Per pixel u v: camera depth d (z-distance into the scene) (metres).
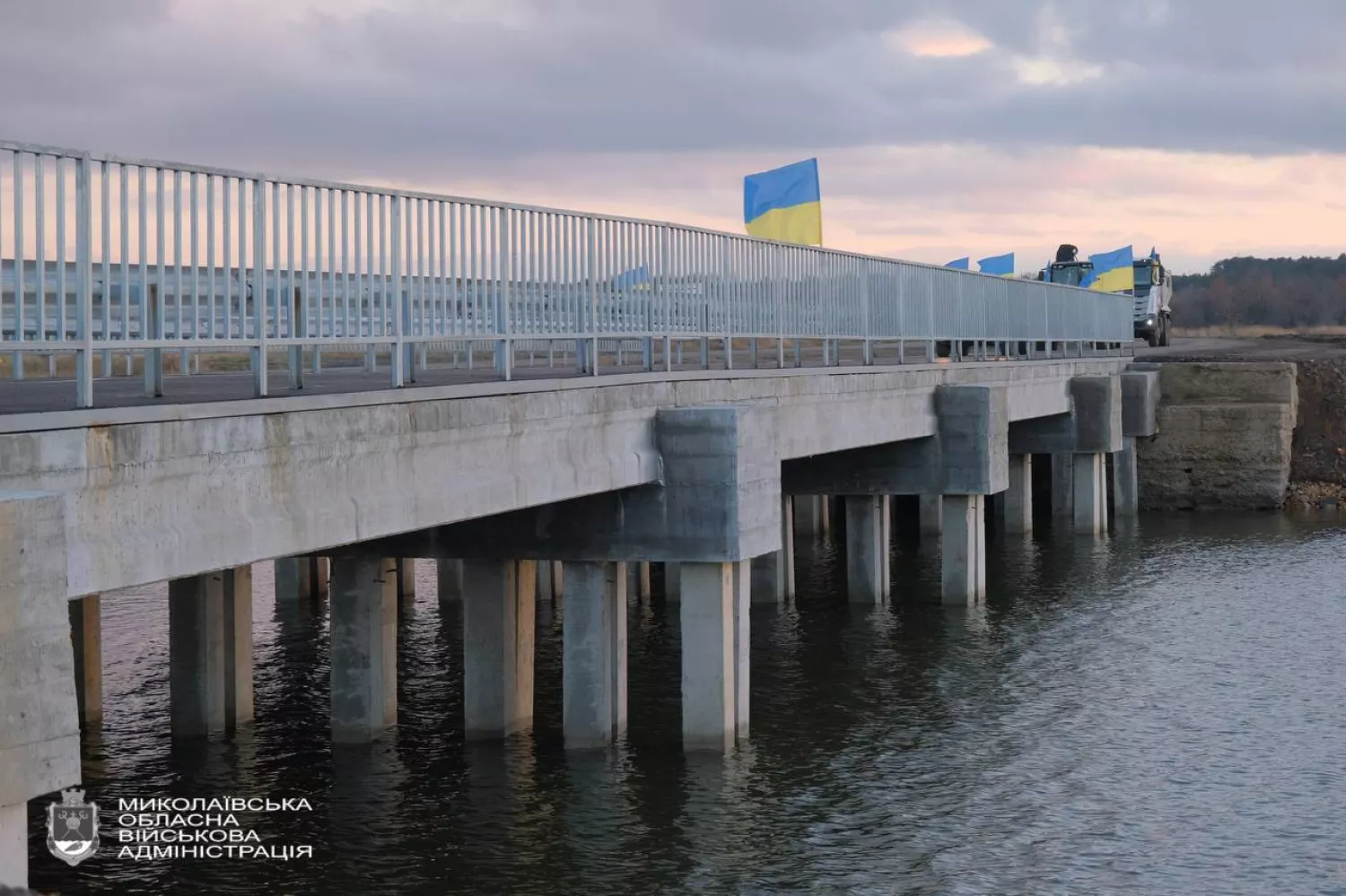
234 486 11.45
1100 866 16.14
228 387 15.32
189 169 11.24
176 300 11.17
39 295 9.91
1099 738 21.08
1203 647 27.20
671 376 19.02
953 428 30.31
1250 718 22.27
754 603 31.84
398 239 14.01
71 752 9.27
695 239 20.31
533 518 19.14
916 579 35.09
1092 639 27.88
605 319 18.03
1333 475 50.56
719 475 18.48
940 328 31.81
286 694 23.22
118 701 22.72
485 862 15.77
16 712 8.88
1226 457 49.38
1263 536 42.19
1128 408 48.34
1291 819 17.75
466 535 19.38
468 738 19.98
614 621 19.70
